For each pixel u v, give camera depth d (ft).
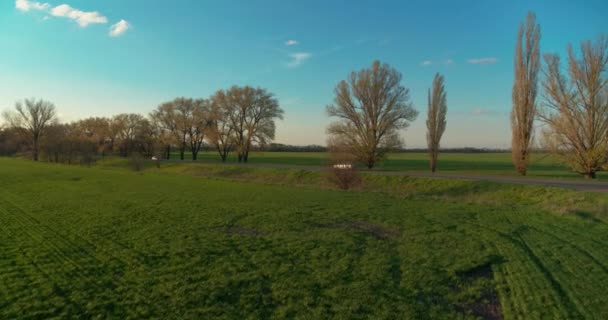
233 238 36.88
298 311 20.47
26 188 85.56
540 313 20.12
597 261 29.14
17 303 21.09
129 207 56.90
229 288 23.61
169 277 25.53
